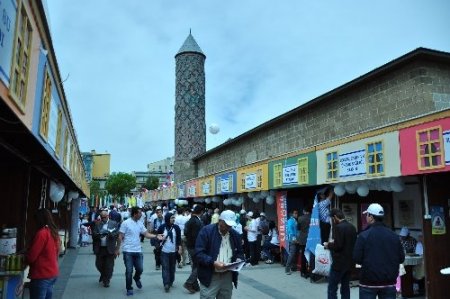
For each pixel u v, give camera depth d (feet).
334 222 25.13
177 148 113.39
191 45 115.14
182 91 113.39
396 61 39.42
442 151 22.93
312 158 36.06
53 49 20.35
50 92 21.22
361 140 29.58
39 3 15.48
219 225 18.63
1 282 19.69
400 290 29.45
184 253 44.19
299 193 45.75
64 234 52.65
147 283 34.30
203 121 114.01
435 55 37.55
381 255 17.72
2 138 19.36
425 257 25.63
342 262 23.75
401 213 33.60
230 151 88.28
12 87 12.20
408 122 25.44
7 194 27.84
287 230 42.70
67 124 34.68
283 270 41.70
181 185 94.58
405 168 25.54
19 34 13.01
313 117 55.01
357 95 46.39
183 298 28.81
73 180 45.37
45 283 18.53
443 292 25.46
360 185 30.55
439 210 26.27
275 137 66.13
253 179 49.47
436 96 37.88
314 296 29.86
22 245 27.48
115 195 233.14
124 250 30.32
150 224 52.49
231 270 18.11
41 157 25.88
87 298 28.68
